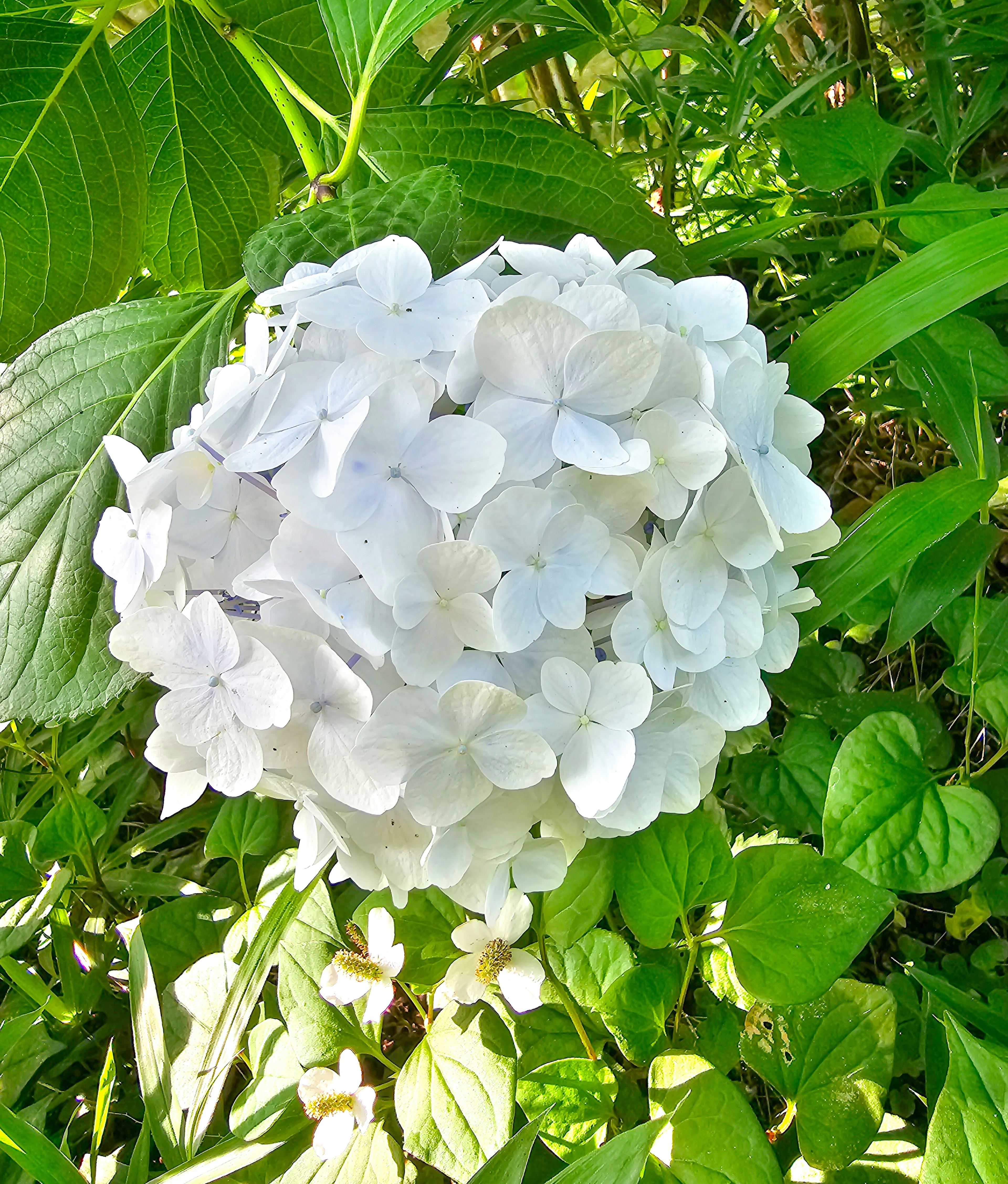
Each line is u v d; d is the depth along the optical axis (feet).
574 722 0.78
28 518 1.01
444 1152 1.00
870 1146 1.00
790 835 1.24
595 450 0.74
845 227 1.39
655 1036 1.02
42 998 1.35
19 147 1.06
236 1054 1.12
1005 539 1.35
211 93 1.17
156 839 1.50
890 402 1.26
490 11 1.24
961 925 1.21
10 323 1.13
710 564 0.81
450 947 1.14
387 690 0.79
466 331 0.76
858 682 1.28
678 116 1.40
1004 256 0.89
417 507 0.75
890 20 1.38
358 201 0.92
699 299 0.87
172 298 1.04
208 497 0.76
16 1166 1.17
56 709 1.03
